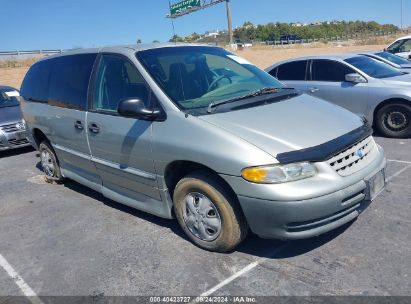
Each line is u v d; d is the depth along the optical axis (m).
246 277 3.13
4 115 8.27
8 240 4.19
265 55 34.34
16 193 5.66
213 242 3.43
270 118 3.36
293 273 3.12
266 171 2.92
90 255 3.69
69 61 4.94
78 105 4.53
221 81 4.02
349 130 3.38
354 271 3.06
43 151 5.79
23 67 29.94
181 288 3.08
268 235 3.07
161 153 3.49
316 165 2.99
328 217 3.02
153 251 3.64
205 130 3.22
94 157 4.42
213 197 3.28
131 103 3.49
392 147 6.34
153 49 4.11
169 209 3.75
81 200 5.11
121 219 4.39
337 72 7.52
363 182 3.16
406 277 2.94
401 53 14.19
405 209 4.00
